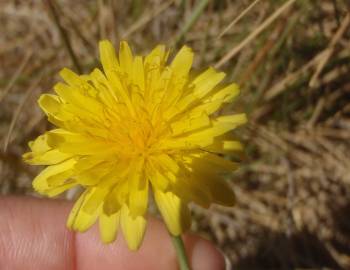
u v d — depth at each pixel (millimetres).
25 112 93
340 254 81
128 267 65
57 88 49
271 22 70
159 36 91
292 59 80
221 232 85
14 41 100
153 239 65
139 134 48
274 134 85
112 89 49
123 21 93
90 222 47
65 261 66
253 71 76
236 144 48
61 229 66
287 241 82
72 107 48
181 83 48
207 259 63
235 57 83
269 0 77
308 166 85
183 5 91
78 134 48
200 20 88
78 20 97
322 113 85
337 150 84
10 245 66
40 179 49
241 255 84
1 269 66
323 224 82
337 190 83
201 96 49
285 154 85
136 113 48
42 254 66
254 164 85
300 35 81
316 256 81
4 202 67
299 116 86
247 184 86
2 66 99
